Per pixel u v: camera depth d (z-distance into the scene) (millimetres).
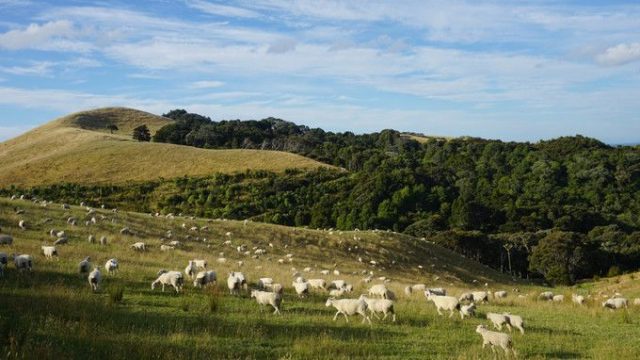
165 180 101812
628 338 19484
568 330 20703
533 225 94688
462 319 21219
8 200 41562
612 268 75250
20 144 144000
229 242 43656
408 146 167250
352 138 192375
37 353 11234
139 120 180375
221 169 108812
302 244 49719
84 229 36625
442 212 100250
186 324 16344
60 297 16812
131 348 12695
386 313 19859
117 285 20812
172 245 37844
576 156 130875
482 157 145750
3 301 15891
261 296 19969
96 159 113562
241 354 13781
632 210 104562
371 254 51938
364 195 98375
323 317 19438
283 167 111312
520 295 35625
